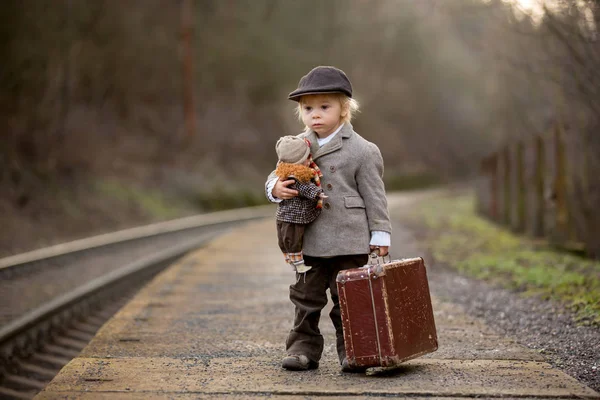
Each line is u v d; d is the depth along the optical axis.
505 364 3.53
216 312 5.40
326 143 3.40
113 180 19.39
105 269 10.20
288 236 3.34
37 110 16.64
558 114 9.05
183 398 3.00
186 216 20.64
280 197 3.31
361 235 3.37
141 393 3.08
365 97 43.94
